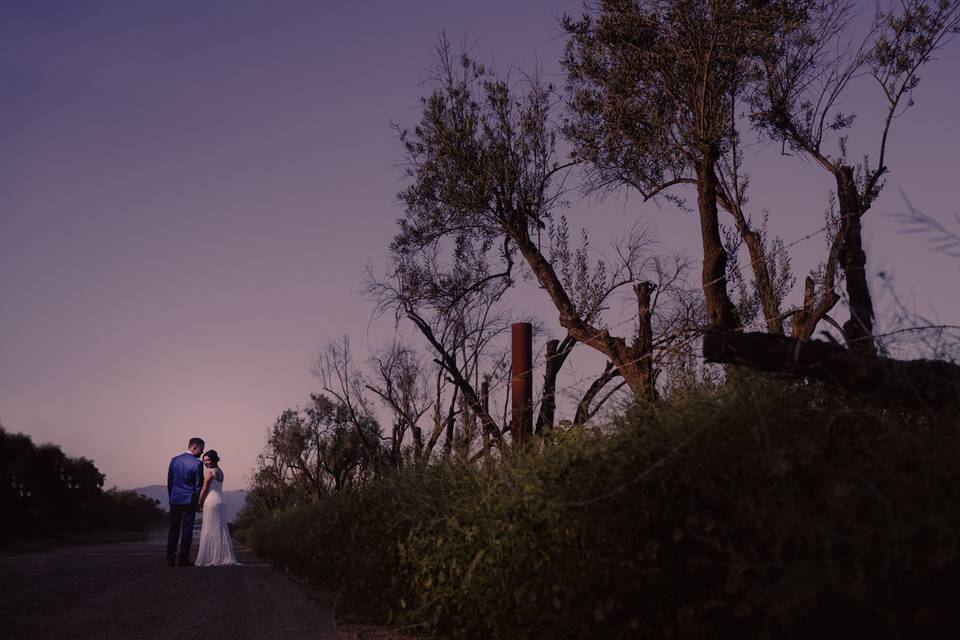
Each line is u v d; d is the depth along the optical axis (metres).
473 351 16.66
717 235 10.36
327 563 11.23
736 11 10.94
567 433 5.56
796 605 3.05
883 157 11.08
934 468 3.19
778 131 11.62
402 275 14.96
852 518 3.07
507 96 13.16
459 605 5.99
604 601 4.37
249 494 54.78
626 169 12.80
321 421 36.78
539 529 4.97
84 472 68.56
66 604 8.77
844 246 8.82
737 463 3.82
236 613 8.27
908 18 11.06
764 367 4.31
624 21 11.52
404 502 8.13
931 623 2.83
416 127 13.27
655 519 4.10
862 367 4.07
